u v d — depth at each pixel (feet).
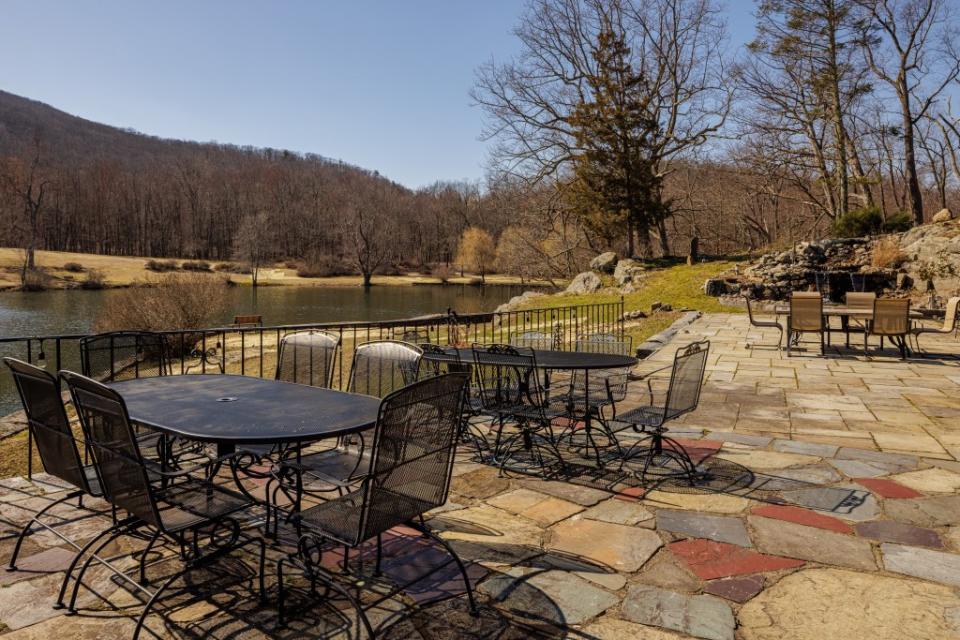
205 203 251.39
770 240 122.52
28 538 9.57
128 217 240.32
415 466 7.29
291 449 10.28
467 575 8.07
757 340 36.19
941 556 9.00
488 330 51.34
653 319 50.80
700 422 17.71
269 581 8.32
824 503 11.13
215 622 7.30
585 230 90.22
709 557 9.04
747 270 60.80
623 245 90.74
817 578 8.37
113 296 54.39
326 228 246.47
